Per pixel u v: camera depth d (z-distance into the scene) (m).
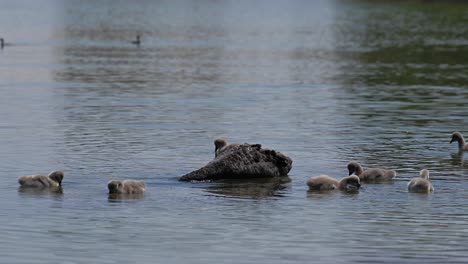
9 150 110.62
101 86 177.75
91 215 82.31
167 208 85.06
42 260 70.31
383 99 161.88
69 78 190.88
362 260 70.69
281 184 95.31
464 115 143.25
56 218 81.19
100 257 71.06
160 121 134.50
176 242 74.75
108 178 96.38
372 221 81.12
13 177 96.75
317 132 126.38
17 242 74.50
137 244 74.12
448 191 92.44
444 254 72.12
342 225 79.81
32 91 168.00
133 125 130.50
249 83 186.00
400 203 87.50
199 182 95.50
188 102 155.50
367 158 108.75
